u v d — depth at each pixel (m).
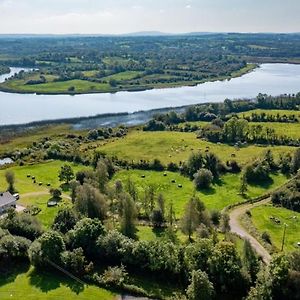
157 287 105.56
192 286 96.25
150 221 144.25
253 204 163.50
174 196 172.12
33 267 113.81
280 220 147.38
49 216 149.00
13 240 116.12
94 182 167.50
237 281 100.94
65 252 112.38
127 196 134.75
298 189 164.00
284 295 95.88
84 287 105.25
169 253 109.25
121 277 106.50
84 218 124.44
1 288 104.75
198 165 196.50
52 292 103.12
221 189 179.62
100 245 115.19
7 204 153.12
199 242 108.00
